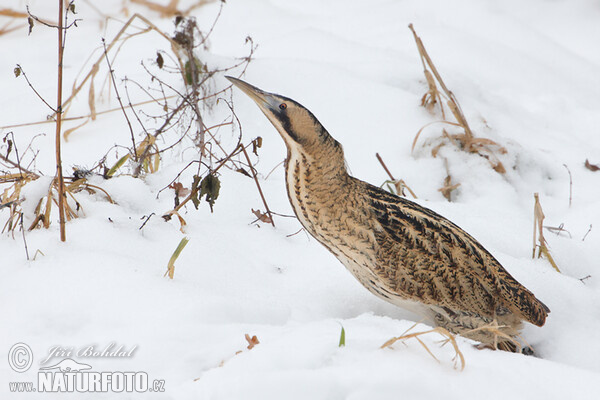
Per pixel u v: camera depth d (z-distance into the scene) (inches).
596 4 757.3
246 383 214.4
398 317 345.4
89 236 325.7
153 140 397.1
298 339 238.5
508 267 363.9
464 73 589.9
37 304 278.7
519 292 327.6
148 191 385.7
